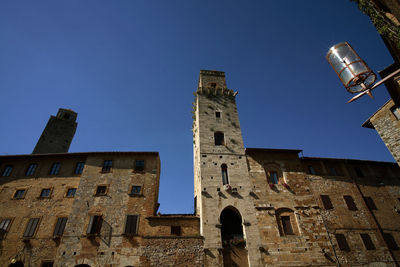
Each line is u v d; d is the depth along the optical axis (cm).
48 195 2948
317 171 3278
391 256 2666
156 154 3278
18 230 2684
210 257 2492
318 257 2594
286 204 2927
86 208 2784
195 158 3903
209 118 3612
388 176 3391
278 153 3372
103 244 2552
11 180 3080
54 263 2428
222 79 4319
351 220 2897
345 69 845
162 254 2472
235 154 3281
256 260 2520
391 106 2580
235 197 2909
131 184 3000
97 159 3200
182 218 2773
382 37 1438
